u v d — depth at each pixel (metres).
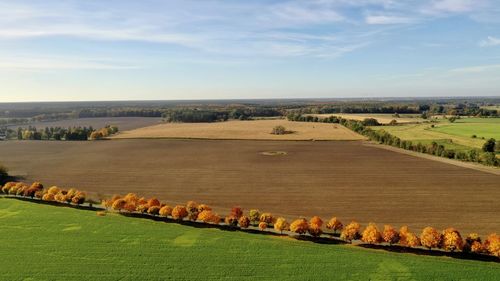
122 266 51.38
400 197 81.44
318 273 49.06
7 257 54.00
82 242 58.78
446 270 49.19
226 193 87.06
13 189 84.44
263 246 57.12
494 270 49.03
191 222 67.75
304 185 92.75
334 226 61.25
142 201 74.25
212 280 47.84
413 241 55.34
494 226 64.25
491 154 113.50
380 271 49.25
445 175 100.12
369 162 119.69
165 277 48.66
